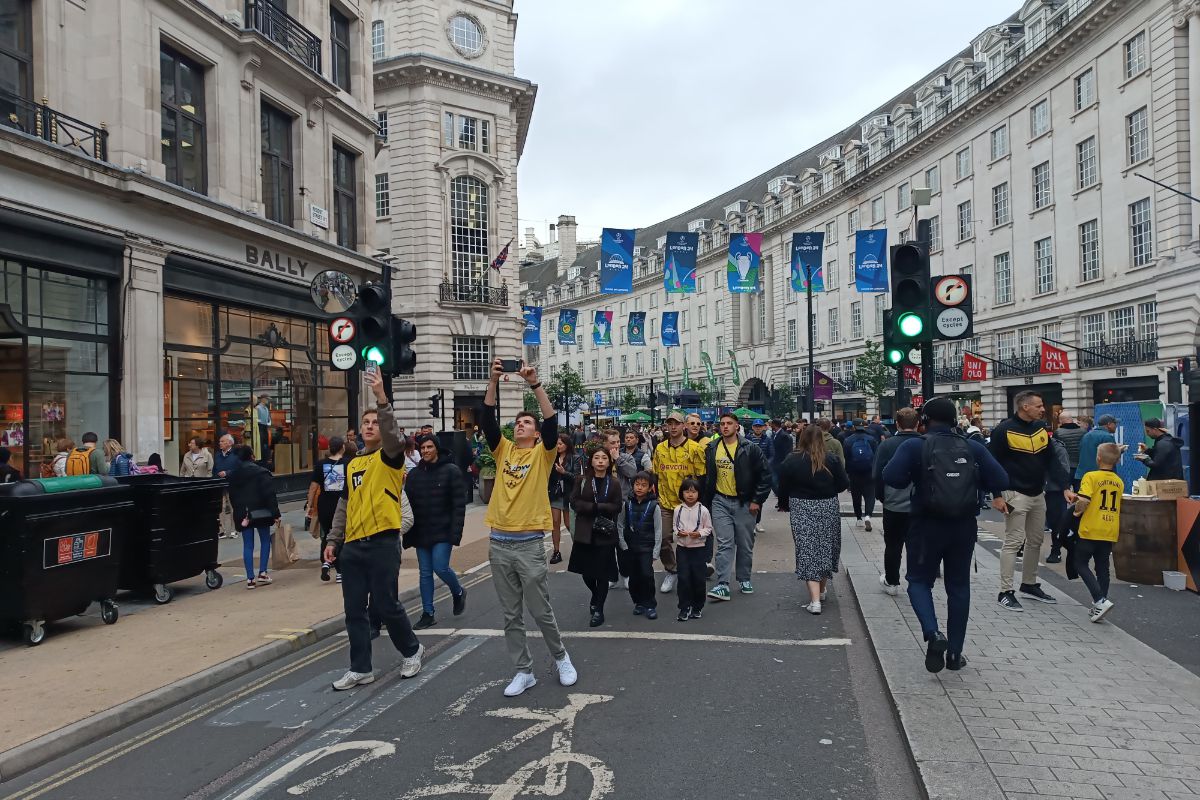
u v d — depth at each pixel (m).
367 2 22.23
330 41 20.55
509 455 5.52
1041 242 32.81
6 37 12.09
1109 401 29.27
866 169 45.16
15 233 11.79
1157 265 26.17
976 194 36.91
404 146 33.06
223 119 16.19
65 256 12.60
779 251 56.75
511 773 4.09
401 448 5.61
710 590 8.57
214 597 8.62
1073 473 11.74
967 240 37.62
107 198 13.25
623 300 77.69
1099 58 29.00
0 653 6.45
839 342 49.16
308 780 4.09
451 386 33.44
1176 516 8.17
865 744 4.41
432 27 33.16
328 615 7.54
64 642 6.77
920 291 7.58
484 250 34.72
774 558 10.70
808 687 5.39
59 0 12.68
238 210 15.96
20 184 11.66
